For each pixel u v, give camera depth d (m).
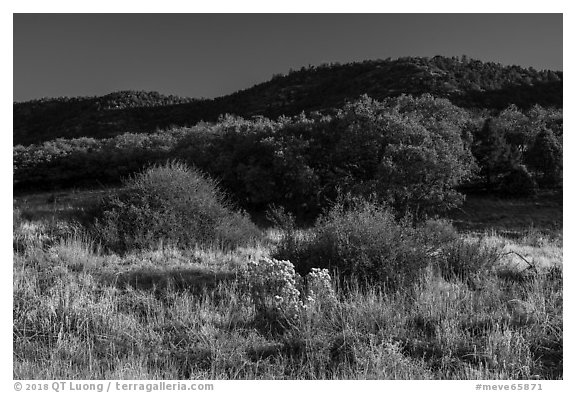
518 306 6.29
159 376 4.64
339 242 7.52
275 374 4.73
